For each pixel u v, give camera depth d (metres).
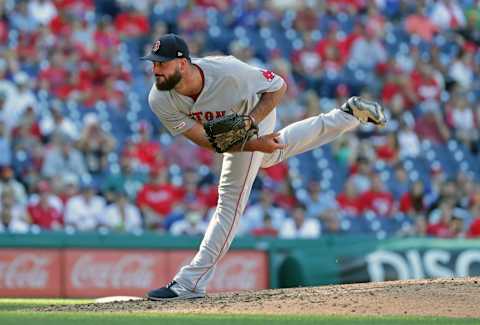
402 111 64.38
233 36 65.44
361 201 54.72
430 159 62.62
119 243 40.28
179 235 41.41
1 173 48.78
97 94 56.47
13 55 55.28
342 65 65.88
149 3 63.69
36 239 39.00
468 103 67.06
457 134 65.56
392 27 69.94
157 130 56.50
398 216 55.69
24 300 30.33
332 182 57.12
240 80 21.80
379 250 43.50
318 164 57.19
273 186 53.56
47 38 57.44
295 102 61.91
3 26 56.88
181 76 21.34
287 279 42.22
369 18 69.62
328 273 42.69
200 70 21.61
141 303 22.38
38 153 49.91
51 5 58.81
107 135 52.62
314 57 65.38
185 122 22.64
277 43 66.00
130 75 58.78
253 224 49.72
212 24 65.38
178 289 22.86
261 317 18.14
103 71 57.78
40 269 38.94
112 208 47.81
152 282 40.62
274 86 22.17
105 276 39.91
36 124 51.88
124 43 60.25
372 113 23.88
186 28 64.38
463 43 72.00
